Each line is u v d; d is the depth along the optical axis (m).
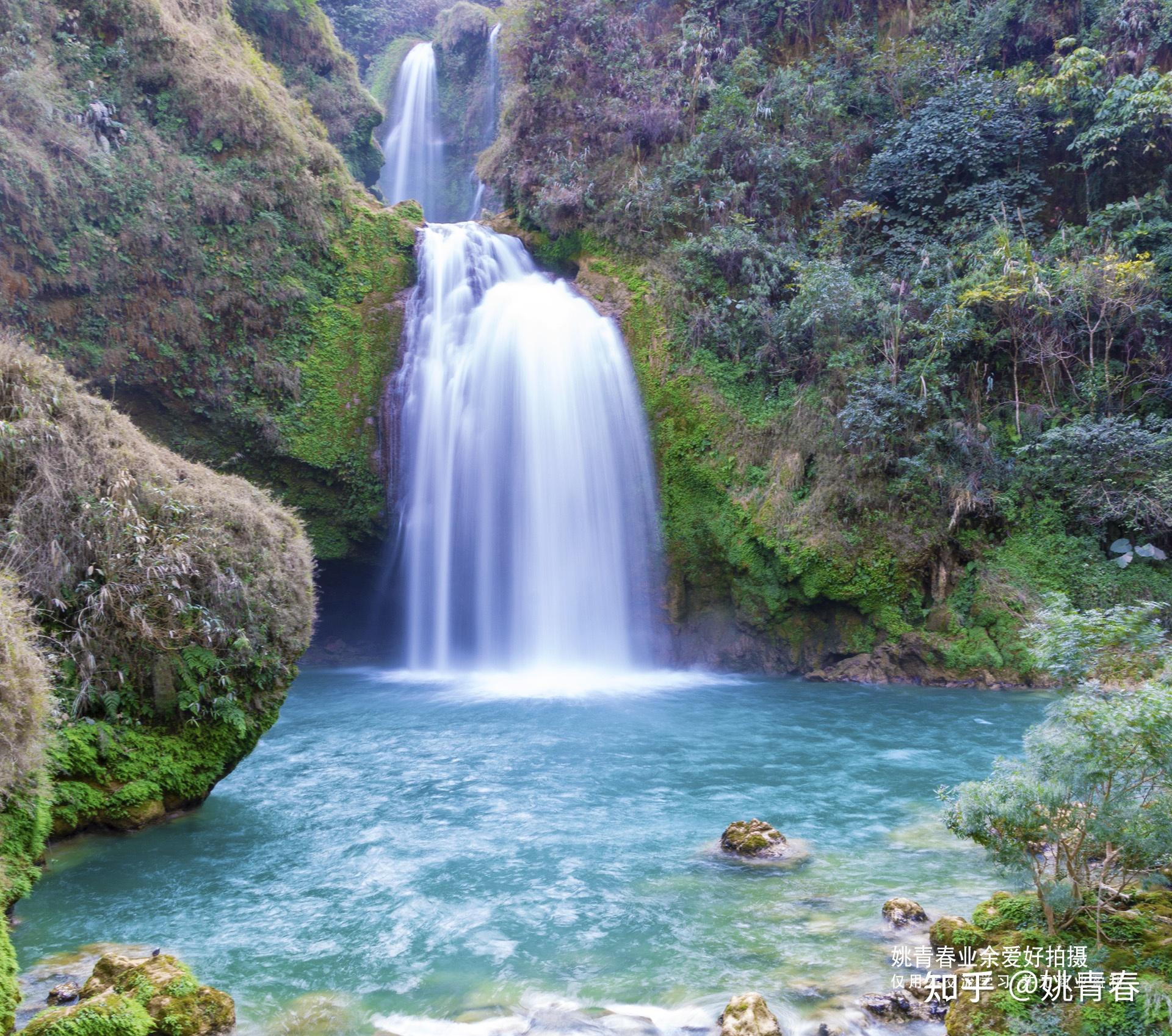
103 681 7.73
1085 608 15.71
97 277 16.31
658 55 22.44
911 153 19.52
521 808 8.54
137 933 5.76
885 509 16.53
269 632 8.70
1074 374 17.83
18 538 7.43
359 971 5.21
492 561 17.78
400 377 18.53
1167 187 18.52
